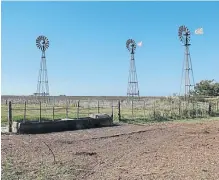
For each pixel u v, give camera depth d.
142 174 12.81
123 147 19.05
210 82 85.88
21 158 15.06
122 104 62.00
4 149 16.97
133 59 84.12
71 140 21.39
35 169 13.07
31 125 25.19
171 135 24.06
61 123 27.19
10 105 25.31
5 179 11.55
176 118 38.25
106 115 31.17
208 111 43.03
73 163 14.38
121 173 12.95
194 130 26.83
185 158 15.96
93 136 23.59
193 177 12.43
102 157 16.02
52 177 12.04
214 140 21.58
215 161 15.27
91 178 12.16
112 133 25.36
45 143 19.53
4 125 27.44
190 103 47.78
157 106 47.72
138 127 29.58
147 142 20.94
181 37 65.25
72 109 50.06
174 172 13.17
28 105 62.12
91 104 63.75
